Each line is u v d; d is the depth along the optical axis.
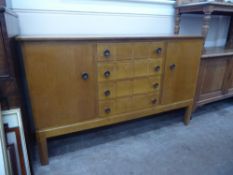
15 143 1.05
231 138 1.57
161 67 1.39
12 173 1.02
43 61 1.01
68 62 1.07
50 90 1.08
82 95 1.18
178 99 1.60
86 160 1.30
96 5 1.52
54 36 1.04
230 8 1.64
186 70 1.52
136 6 1.69
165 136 1.59
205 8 1.54
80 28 1.52
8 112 0.99
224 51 1.87
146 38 1.24
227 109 2.10
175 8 1.85
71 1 1.43
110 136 1.58
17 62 1.09
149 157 1.33
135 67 1.28
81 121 1.25
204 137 1.58
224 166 1.26
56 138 1.54
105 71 1.19
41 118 1.12
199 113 2.00
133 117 1.44
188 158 1.33
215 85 1.84
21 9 1.30
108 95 1.26
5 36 0.84
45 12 1.38
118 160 1.30
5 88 0.94
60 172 1.19
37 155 1.34
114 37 1.13
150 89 1.42
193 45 1.46
